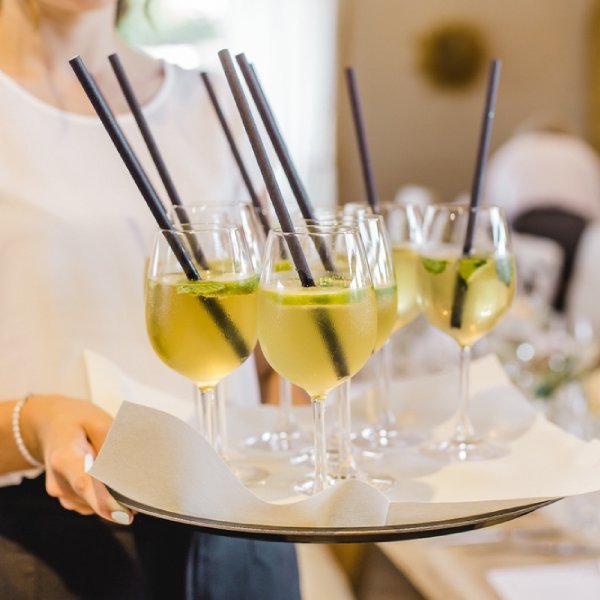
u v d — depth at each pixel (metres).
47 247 1.34
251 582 1.36
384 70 6.52
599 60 6.59
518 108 6.69
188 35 4.88
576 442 1.20
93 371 1.32
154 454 0.97
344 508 0.95
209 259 1.12
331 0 6.27
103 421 1.14
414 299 1.48
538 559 1.71
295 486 1.14
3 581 1.25
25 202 1.33
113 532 1.27
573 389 2.33
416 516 0.98
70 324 1.37
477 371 1.47
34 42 1.39
